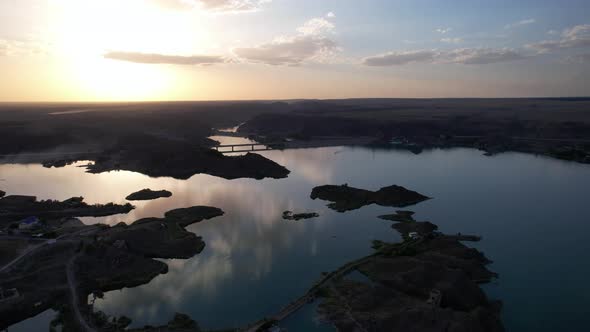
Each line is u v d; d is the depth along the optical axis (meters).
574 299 65.94
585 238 92.75
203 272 75.75
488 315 57.00
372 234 95.81
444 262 75.25
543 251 85.38
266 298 66.06
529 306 63.81
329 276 71.50
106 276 71.62
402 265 72.88
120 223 98.50
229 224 103.31
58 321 58.53
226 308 63.06
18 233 87.31
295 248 87.12
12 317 59.22
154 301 65.44
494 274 74.50
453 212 112.94
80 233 88.25
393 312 57.62
